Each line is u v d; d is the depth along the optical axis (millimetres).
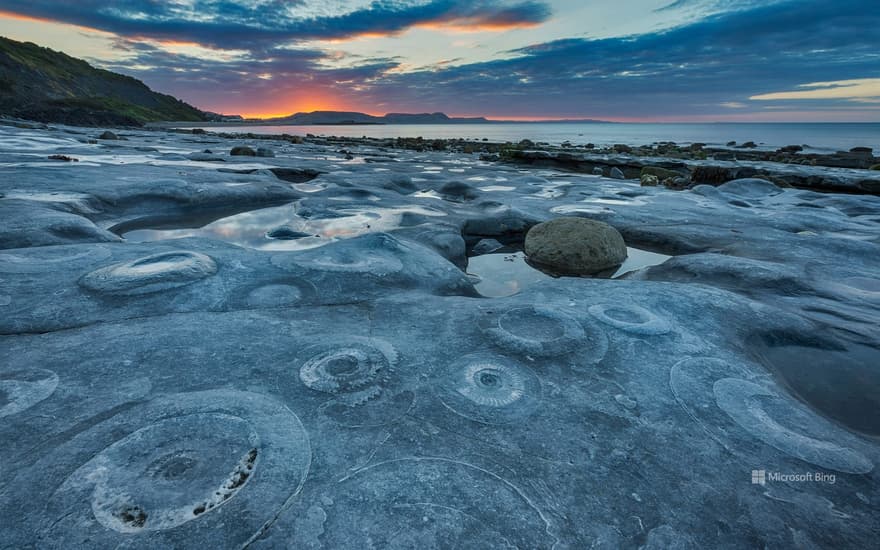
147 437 2035
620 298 4078
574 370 2836
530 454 2090
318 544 1580
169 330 3102
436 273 4875
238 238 6809
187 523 1634
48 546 1530
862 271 5367
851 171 17688
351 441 2104
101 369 2588
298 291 3971
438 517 1718
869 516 1839
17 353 2725
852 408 2771
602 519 1755
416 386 2582
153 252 4770
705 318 3734
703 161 22375
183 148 20594
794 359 3348
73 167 10750
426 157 24203
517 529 1689
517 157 23375
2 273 3795
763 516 1806
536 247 6699
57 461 1882
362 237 5434
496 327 3367
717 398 2605
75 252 4480
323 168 14844
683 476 1998
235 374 2602
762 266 5199
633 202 10281
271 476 1860
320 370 2676
